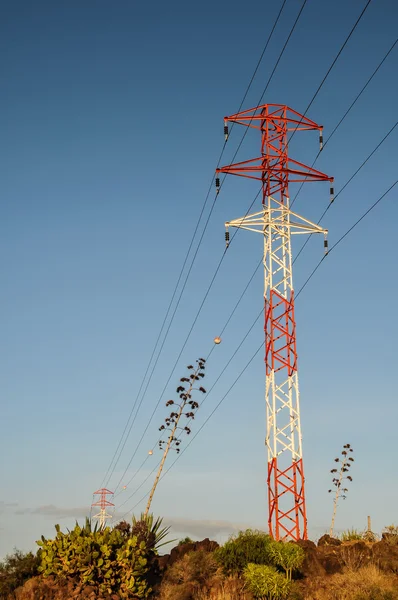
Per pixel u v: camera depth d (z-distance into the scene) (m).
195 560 34.06
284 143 44.41
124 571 31.59
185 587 31.91
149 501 44.19
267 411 40.59
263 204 44.50
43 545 32.34
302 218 43.97
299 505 38.22
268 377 41.16
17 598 30.38
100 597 30.30
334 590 30.44
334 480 54.34
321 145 40.06
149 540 36.88
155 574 34.41
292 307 42.09
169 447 45.03
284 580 30.70
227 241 43.72
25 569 33.00
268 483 39.22
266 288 42.81
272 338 41.66
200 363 45.72
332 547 36.53
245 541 34.09
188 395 45.50
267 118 44.38
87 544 31.77
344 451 54.72
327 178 44.62
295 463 39.09
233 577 32.47
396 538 37.12
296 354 41.22
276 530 37.78
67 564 31.39
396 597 28.69
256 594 30.52
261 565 32.03
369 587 29.84
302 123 44.19
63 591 30.52
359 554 34.38
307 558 34.03
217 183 43.88
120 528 37.59
